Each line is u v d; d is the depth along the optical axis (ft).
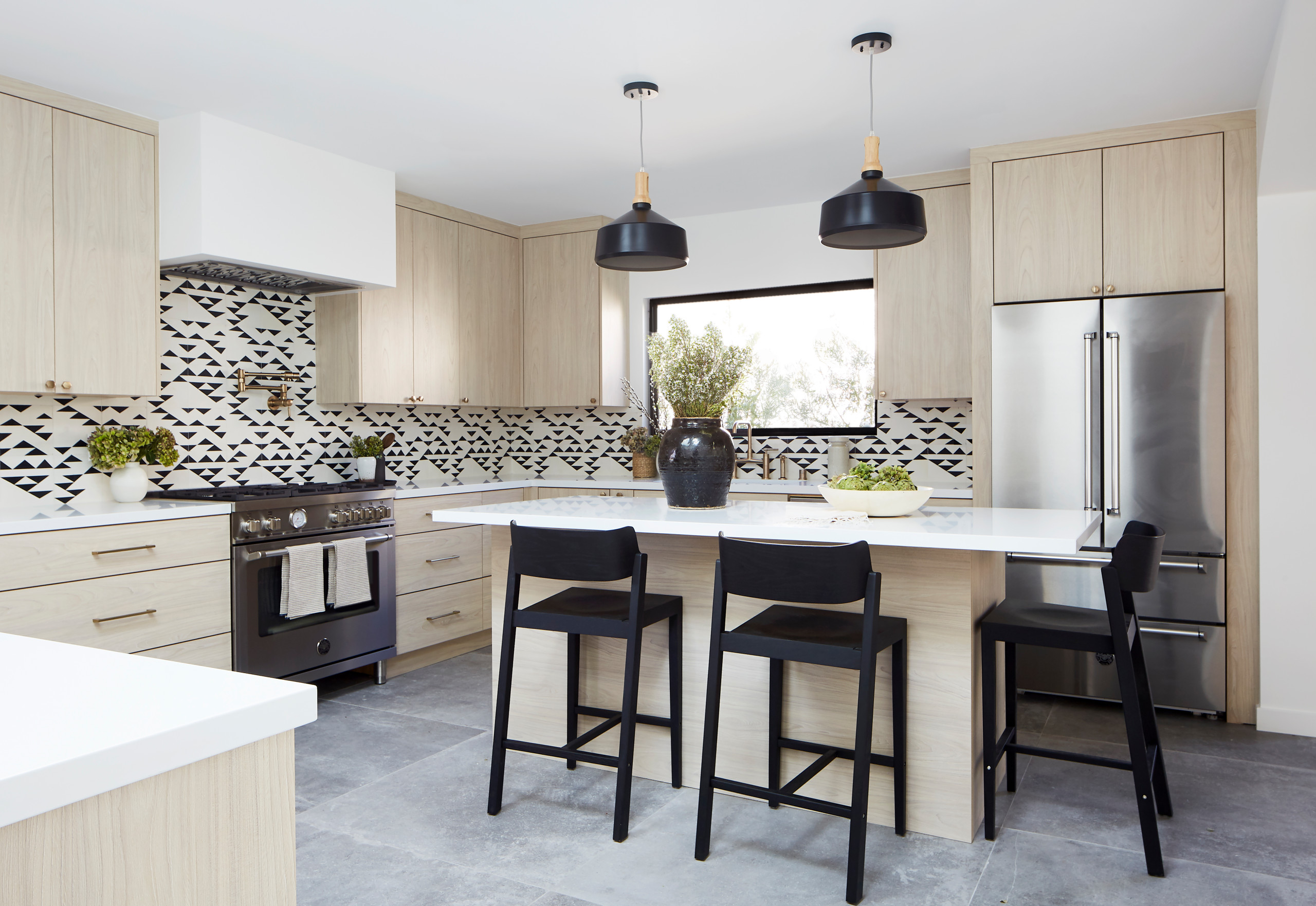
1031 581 12.86
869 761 7.22
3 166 10.40
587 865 7.88
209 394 13.91
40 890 2.27
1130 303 12.37
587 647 10.39
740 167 14.71
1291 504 11.62
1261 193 11.72
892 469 9.50
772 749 9.02
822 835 8.48
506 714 8.96
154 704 2.79
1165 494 12.21
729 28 9.73
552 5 9.14
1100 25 9.68
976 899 7.25
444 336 16.69
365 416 16.58
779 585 7.48
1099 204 12.87
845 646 7.43
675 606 9.37
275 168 12.78
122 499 11.89
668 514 9.55
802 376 17.61
